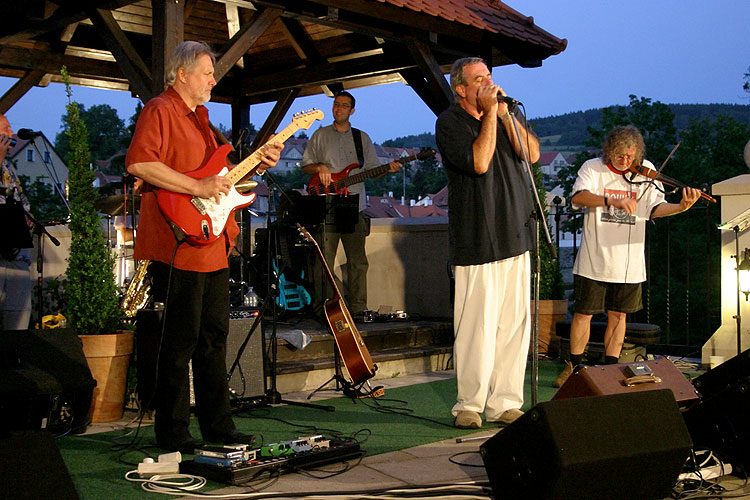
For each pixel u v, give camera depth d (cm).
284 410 495
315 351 606
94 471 347
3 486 196
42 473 203
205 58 366
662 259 1895
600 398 262
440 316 785
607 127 2314
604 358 584
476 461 365
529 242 436
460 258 432
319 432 429
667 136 2270
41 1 652
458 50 790
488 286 431
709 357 654
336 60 911
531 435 257
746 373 338
